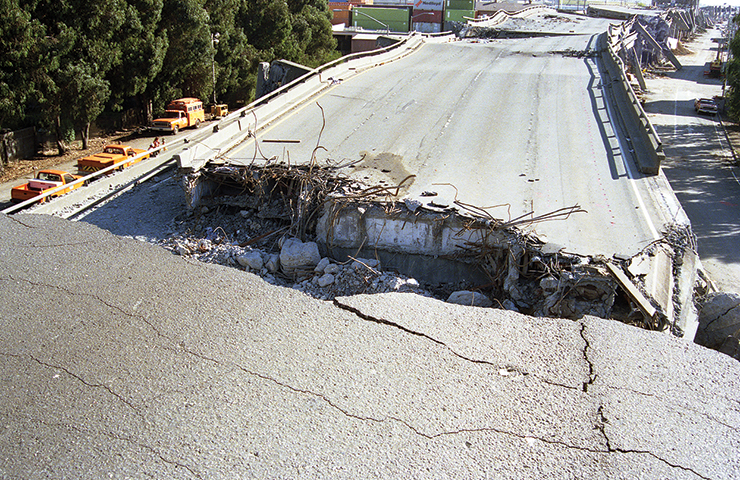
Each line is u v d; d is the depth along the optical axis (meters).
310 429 3.63
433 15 69.94
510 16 48.06
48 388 3.94
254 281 5.44
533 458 3.47
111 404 3.81
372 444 3.53
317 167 12.09
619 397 3.98
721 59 64.75
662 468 3.42
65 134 30.69
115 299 5.01
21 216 6.83
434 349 4.43
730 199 25.22
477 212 10.30
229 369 4.15
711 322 9.13
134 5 31.83
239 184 12.52
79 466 3.33
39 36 26.47
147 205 13.26
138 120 39.91
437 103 18.34
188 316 4.79
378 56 24.84
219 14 40.44
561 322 4.88
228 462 3.37
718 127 39.56
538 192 11.58
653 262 9.04
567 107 17.98
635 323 8.16
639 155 13.50
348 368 4.19
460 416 3.77
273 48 45.84
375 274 10.01
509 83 21.06
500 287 9.55
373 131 15.37
